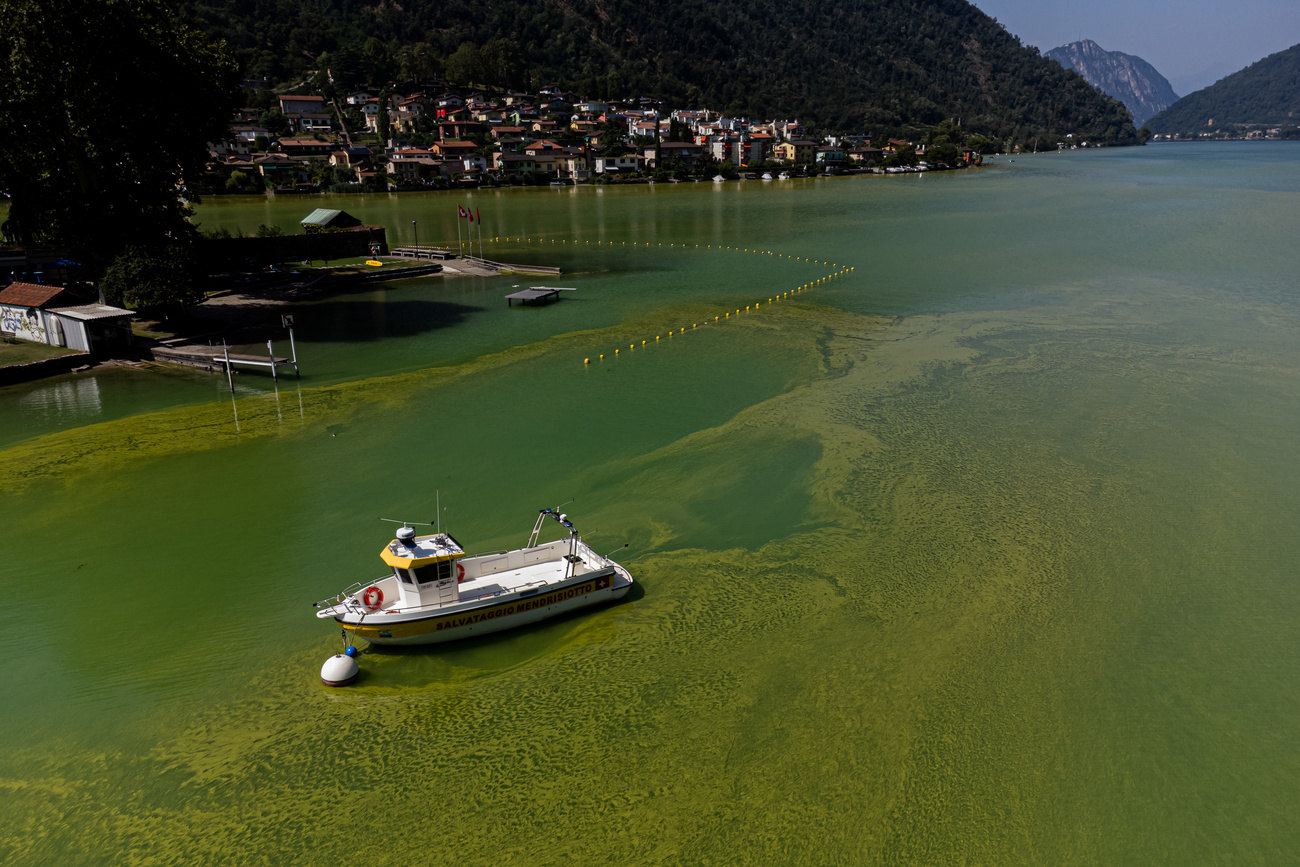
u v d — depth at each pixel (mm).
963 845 17703
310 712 21656
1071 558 28797
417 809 18656
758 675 22969
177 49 57969
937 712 21484
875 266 84562
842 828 18094
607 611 26109
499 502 32875
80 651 24000
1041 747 20344
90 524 31219
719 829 18047
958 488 34031
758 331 58875
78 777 19641
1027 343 54812
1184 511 31953
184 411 43219
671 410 43031
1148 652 23859
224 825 18328
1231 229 105188
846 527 31031
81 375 49531
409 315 64875
